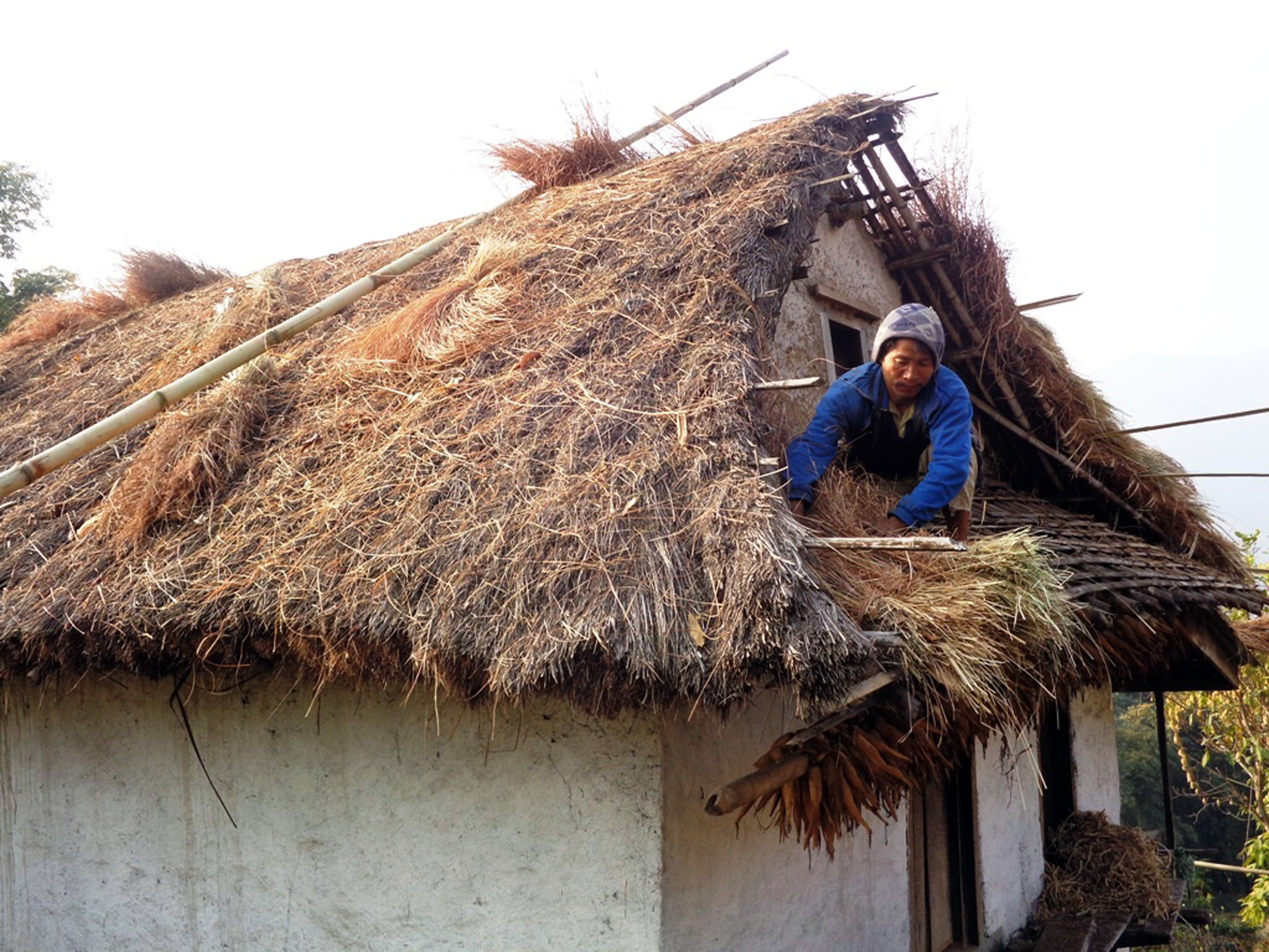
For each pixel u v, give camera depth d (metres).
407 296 5.36
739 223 4.07
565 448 3.30
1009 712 3.50
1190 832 21.83
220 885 4.21
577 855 3.47
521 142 6.56
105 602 3.50
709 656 2.52
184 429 4.15
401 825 3.83
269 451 4.12
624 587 2.71
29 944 4.70
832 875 4.30
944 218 5.57
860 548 2.71
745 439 3.04
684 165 5.22
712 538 2.72
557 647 2.64
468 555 3.04
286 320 5.41
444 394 4.00
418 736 3.83
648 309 3.90
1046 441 6.06
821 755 2.93
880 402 3.61
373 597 3.02
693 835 3.47
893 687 2.92
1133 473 5.94
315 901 4.00
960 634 2.81
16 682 4.78
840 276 5.38
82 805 4.59
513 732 3.63
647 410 3.31
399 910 3.81
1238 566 6.34
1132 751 21.94
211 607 3.28
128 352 6.41
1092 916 5.85
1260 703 10.98
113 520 3.97
